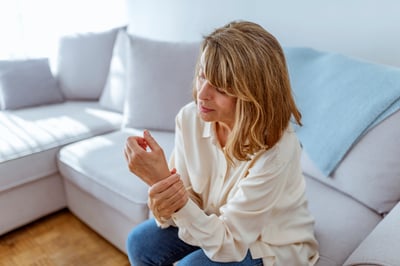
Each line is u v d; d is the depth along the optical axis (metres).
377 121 1.14
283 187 0.81
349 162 1.19
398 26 1.40
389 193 1.11
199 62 0.79
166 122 1.81
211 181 0.97
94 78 2.32
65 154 1.62
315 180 1.32
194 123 0.97
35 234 1.72
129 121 1.88
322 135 1.26
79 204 1.72
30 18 2.68
